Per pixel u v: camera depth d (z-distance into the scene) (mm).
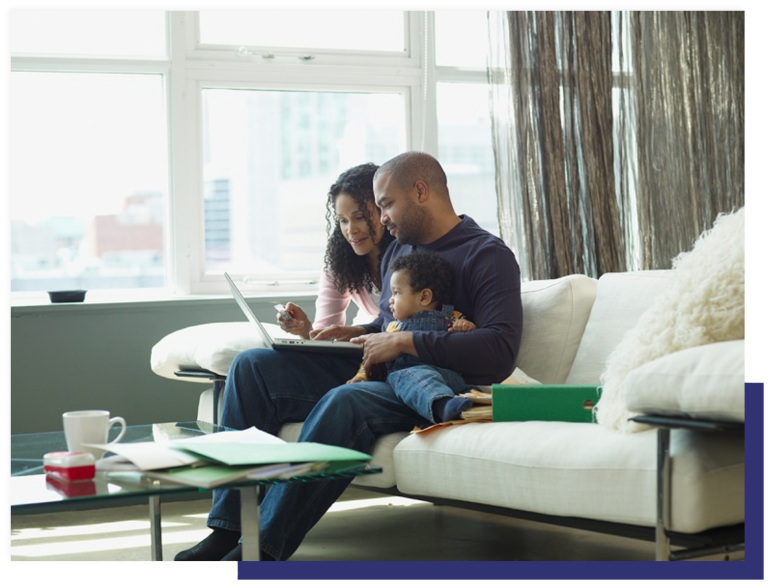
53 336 3326
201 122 3646
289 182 3783
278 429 2490
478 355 2357
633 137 3885
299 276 3787
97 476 1601
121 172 3600
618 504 1713
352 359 2596
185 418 3465
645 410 1665
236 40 3695
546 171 3709
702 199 3930
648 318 1937
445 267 2525
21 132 3488
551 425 1974
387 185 2643
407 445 2172
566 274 3701
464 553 2455
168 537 2789
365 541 2625
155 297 3570
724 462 1636
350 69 3775
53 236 3533
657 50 3916
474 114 3930
